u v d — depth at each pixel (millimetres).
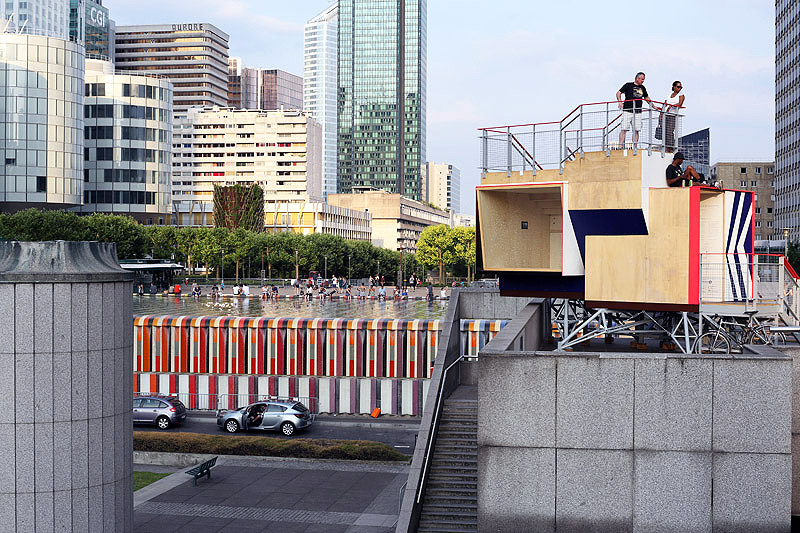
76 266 18344
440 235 185750
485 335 35688
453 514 20328
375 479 32938
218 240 145250
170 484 32188
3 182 152875
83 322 18328
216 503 29469
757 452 16062
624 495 16422
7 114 152375
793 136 143750
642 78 19469
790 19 146125
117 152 179125
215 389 50281
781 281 20547
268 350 52375
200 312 75000
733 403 16109
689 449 16234
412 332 50906
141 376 51031
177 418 44906
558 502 16594
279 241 159000
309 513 28250
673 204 18422
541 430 16625
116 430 19281
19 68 152625
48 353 17797
